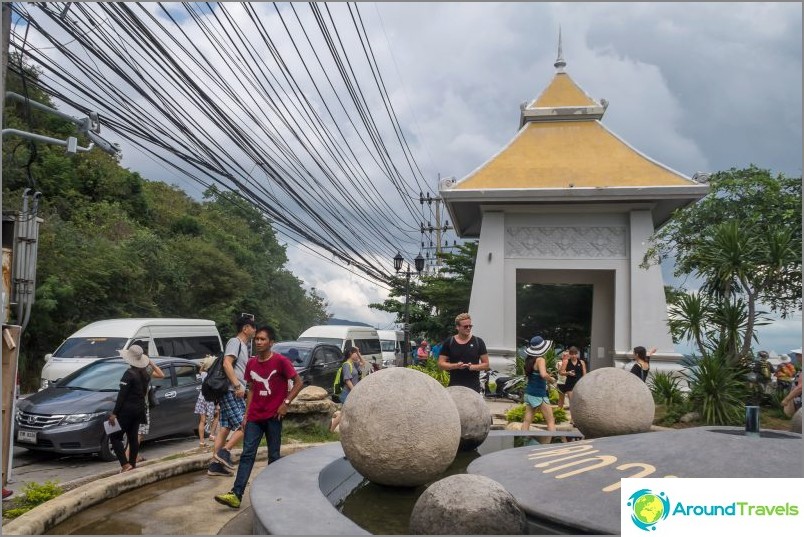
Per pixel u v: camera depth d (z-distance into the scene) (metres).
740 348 12.09
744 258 11.53
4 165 18.77
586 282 21.17
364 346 23.03
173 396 11.00
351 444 4.77
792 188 12.98
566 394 12.33
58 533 4.81
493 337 17.70
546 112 19.20
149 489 6.25
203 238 35.31
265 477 4.89
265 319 35.31
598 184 17.56
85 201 28.44
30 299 8.51
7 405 6.73
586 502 4.12
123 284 23.59
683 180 17.33
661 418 11.65
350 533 3.59
